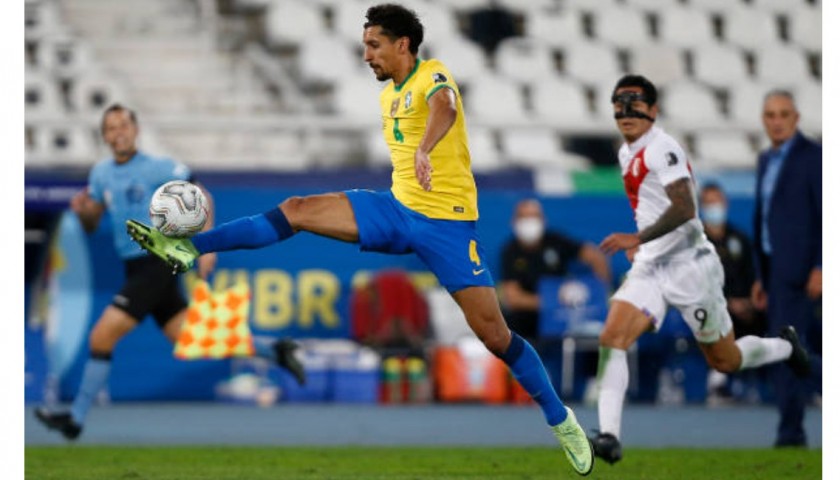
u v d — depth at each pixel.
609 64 68.06
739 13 70.19
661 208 27.19
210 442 35.44
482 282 23.17
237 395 50.12
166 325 37.09
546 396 24.17
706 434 38.62
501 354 23.88
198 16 65.06
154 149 59.81
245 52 64.69
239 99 63.16
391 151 23.52
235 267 50.09
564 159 63.41
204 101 62.72
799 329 34.28
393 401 50.69
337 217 22.94
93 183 34.97
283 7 65.56
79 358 49.47
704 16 70.00
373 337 50.25
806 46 70.19
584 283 49.53
